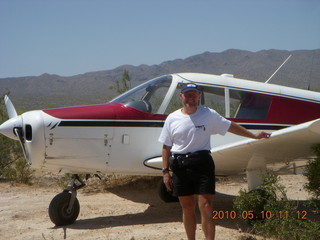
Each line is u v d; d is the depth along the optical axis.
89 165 5.21
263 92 5.82
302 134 3.80
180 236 4.42
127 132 5.31
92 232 4.70
